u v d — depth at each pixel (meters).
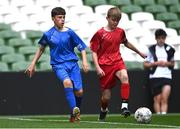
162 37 40.09
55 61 27.36
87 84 39.59
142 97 41.06
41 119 31.81
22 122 27.41
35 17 46.53
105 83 29.09
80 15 47.81
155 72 40.28
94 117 34.72
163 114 38.44
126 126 24.91
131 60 45.88
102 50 28.77
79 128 23.52
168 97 41.41
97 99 39.81
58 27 27.41
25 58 43.09
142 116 27.42
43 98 38.75
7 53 42.72
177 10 53.12
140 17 49.53
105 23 47.66
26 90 38.50
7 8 46.53
